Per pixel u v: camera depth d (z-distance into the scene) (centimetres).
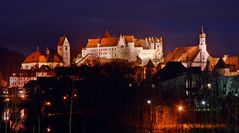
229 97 14462
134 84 17812
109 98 16350
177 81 18350
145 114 14888
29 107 15512
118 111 15550
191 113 13888
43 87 17850
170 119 14550
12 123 13862
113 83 17638
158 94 16425
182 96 16275
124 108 15712
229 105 13812
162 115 14700
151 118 13750
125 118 15075
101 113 15412
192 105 14562
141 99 16112
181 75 18375
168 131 13375
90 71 19588
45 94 16712
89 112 15312
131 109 15575
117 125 14625
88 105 16038
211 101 14288
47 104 16000
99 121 14925
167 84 18175
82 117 14975
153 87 17725
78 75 19300
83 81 17888
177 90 16925
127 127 14312
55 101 16400
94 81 17725
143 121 14638
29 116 15200
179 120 14225
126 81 18500
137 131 13700
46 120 14875
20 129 14212
